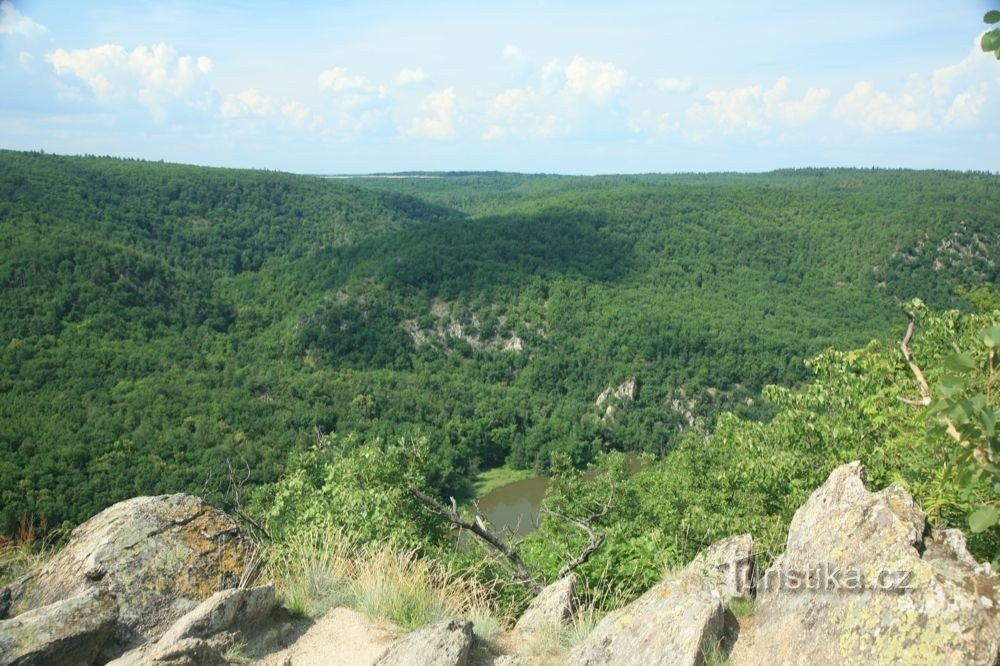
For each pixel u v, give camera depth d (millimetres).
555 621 4438
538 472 66938
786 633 3391
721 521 11117
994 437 3070
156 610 4254
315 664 3959
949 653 2670
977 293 16531
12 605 4449
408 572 5305
